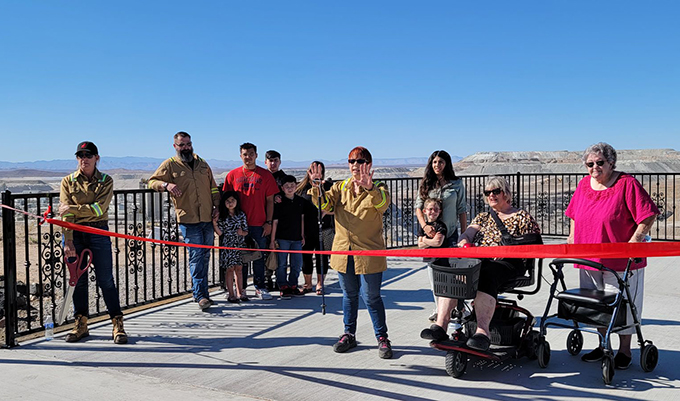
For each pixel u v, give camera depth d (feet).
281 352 16.71
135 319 20.63
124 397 13.25
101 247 17.47
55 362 15.83
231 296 23.25
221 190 24.30
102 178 17.58
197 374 14.85
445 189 18.66
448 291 13.66
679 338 17.48
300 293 24.58
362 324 19.72
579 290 14.78
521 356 15.17
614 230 14.28
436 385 13.92
